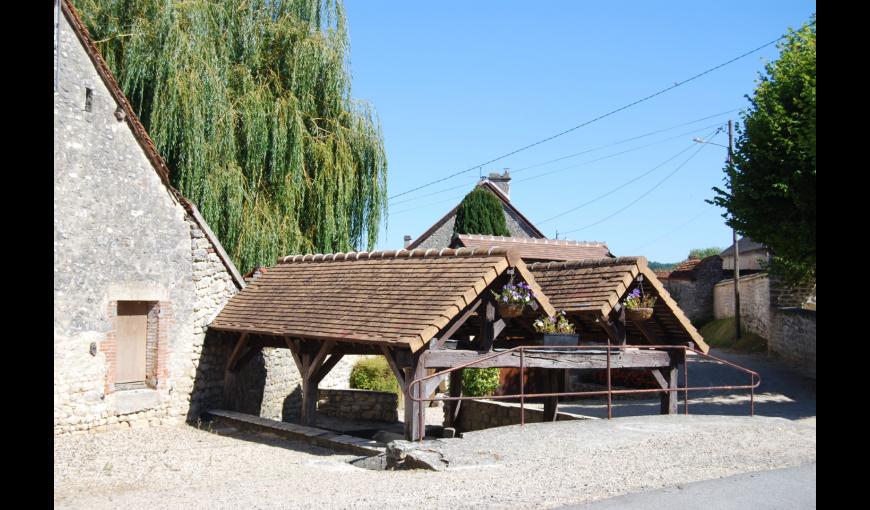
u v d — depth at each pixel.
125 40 18.11
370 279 14.41
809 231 18.20
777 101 18.73
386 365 20.19
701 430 11.70
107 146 13.48
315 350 13.89
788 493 8.20
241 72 19.67
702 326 38.22
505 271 12.37
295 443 13.04
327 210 20.91
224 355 16.08
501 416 16.55
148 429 14.04
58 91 12.55
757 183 18.91
